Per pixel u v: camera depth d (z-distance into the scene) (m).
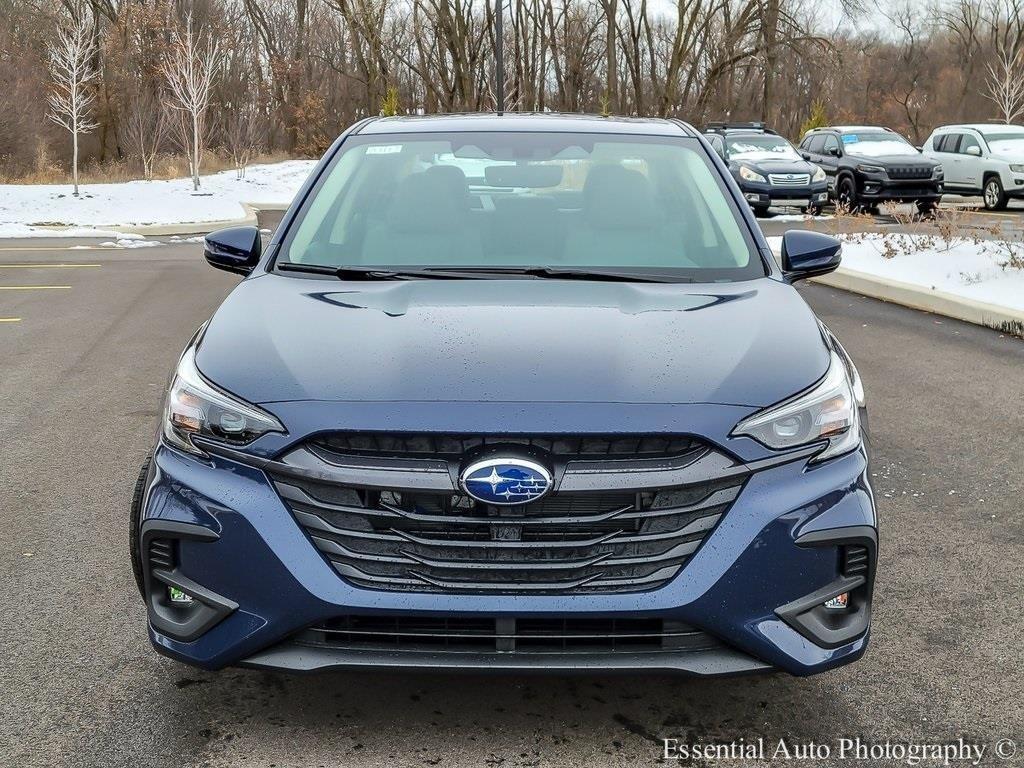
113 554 4.13
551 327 2.97
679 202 3.91
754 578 2.56
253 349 2.88
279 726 2.88
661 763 2.73
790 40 43.44
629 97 63.72
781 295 3.33
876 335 8.49
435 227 3.76
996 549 4.21
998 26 64.44
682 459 2.56
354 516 2.57
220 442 2.66
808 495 2.62
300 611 2.55
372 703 3.00
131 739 2.81
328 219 3.83
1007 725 2.93
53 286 11.50
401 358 2.77
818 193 20.48
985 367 7.34
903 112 70.38
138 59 35.50
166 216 21.20
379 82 45.81
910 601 3.74
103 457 5.39
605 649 2.60
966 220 16.05
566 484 2.52
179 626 2.67
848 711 3.00
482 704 2.99
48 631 3.46
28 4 37.91
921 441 5.64
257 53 51.69
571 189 3.97
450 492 2.52
